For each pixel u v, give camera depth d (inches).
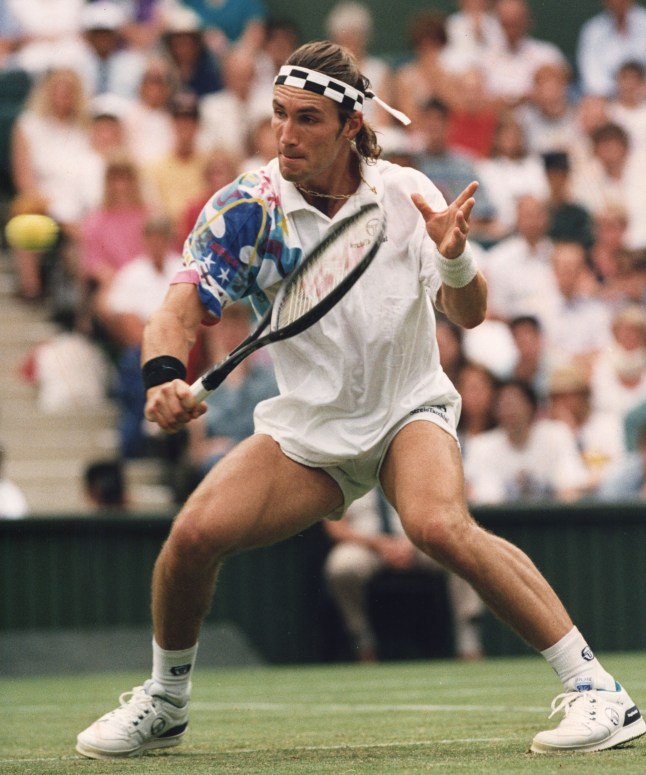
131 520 1062.4
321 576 1082.1
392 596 1084.5
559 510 1117.1
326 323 422.9
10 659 1007.0
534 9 1514.5
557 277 1352.1
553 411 1263.5
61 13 1385.3
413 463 414.3
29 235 1241.4
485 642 1104.8
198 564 417.1
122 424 1190.3
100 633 1048.8
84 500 1149.1
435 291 415.5
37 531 1039.0
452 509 403.9
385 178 432.1
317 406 425.1
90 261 1282.0
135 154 1328.7
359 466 429.7
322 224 427.8
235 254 425.7
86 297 1277.1
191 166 1332.4
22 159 1338.6
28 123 1342.3
